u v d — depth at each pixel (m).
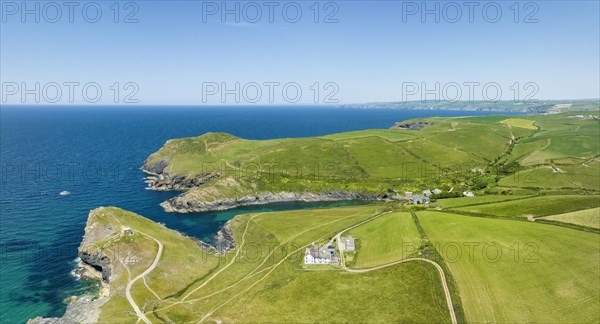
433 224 105.44
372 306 71.06
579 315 65.31
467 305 69.00
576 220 103.25
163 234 105.62
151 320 71.12
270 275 87.44
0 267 92.06
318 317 69.44
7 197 145.75
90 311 73.81
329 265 88.94
